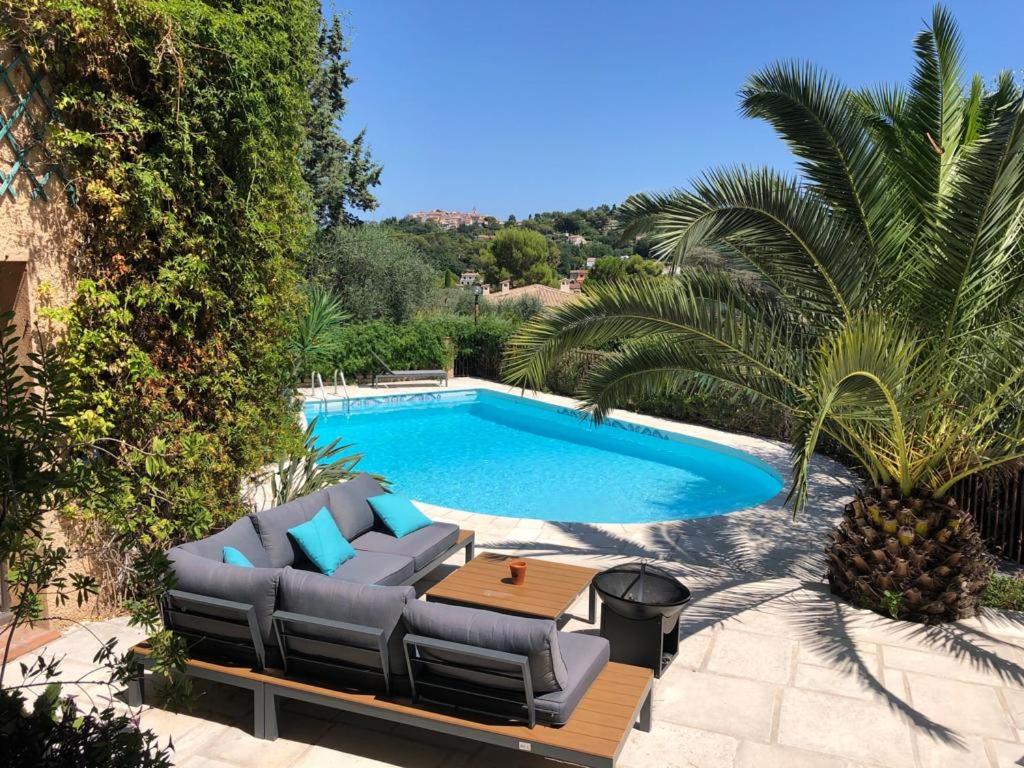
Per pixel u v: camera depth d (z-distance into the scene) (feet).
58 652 16.42
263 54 19.95
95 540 17.84
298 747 13.38
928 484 19.67
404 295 84.28
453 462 45.21
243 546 17.62
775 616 19.56
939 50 20.13
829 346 18.67
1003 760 13.17
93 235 17.28
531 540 26.09
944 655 17.30
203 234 19.49
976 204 15.96
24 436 7.55
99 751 7.36
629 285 19.33
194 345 19.70
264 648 13.76
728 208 18.30
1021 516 24.22
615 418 52.65
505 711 12.07
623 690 13.00
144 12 16.38
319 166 80.74
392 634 12.61
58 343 16.39
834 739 13.79
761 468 39.88
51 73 15.84
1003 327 17.90
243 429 21.77
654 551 25.04
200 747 13.28
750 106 19.95
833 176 19.51
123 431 17.95
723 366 19.99
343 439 51.26
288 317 24.11
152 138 18.10
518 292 114.32
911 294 18.69
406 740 13.70
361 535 21.59
